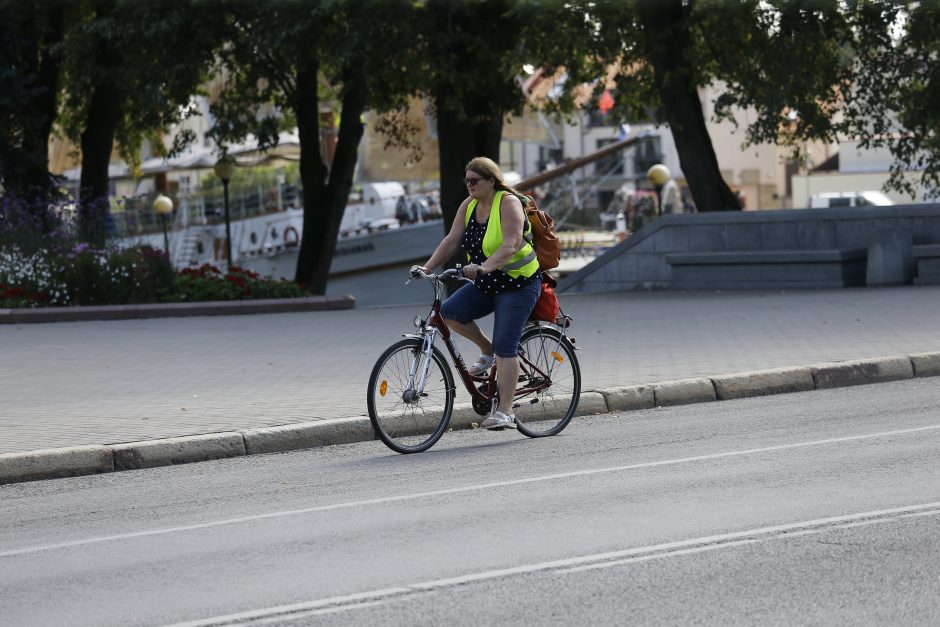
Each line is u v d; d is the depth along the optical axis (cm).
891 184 7838
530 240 2711
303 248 8606
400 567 1736
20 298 5853
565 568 1697
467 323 2738
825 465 2325
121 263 6006
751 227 6725
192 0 6956
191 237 11975
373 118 12462
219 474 2542
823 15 6981
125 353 4300
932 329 4134
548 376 2830
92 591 1684
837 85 7544
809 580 1605
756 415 2973
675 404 3212
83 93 8544
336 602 1581
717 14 7075
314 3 6825
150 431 2798
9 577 1786
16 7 7625
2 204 6781
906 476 2197
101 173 8712
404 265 11662
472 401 2764
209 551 1884
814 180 18875
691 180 7531
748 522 1911
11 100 7606
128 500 2325
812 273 6384
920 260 6131
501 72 7306
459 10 7144
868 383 3444
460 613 1519
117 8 7169
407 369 2680
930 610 1471
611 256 7069
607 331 4544
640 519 1959
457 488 2277
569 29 7106
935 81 7194
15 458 2558
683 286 6775
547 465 2470
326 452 2744
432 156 12744
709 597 1548
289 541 1925
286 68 8012
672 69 7319
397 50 7069
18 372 3869
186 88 7481
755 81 7181
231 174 8975
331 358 4025
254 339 4675
